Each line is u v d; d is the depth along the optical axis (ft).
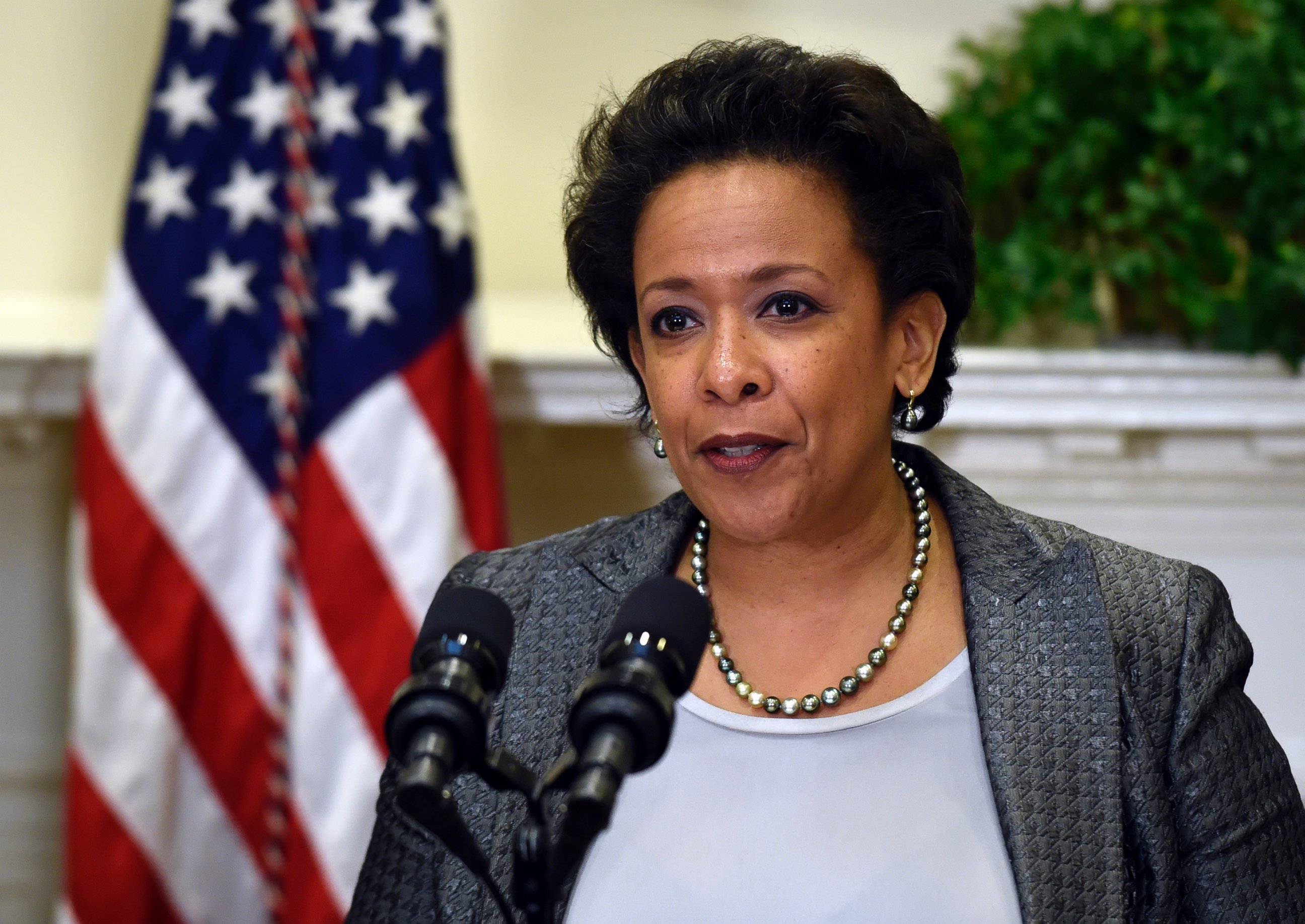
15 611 40.73
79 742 35.50
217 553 35.94
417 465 35.76
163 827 35.60
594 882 15.43
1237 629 15.96
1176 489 38.50
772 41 15.84
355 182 36.78
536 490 41.88
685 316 15.29
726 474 14.99
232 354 36.24
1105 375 37.06
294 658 35.78
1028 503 39.14
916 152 15.30
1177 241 36.94
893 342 15.88
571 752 11.66
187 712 35.86
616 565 17.10
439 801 10.68
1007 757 14.78
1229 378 36.78
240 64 37.32
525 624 16.98
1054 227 37.40
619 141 16.03
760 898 14.74
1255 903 14.48
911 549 16.57
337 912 35.17
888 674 15.84
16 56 41.93
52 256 41.96
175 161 36.83
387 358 35.99
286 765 36.17
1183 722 14.96
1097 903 14.11
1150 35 37.42
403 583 35.58
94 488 35.86
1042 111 37.11
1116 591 15.61
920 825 14.85
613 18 42.83
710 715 15.96
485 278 42.83
